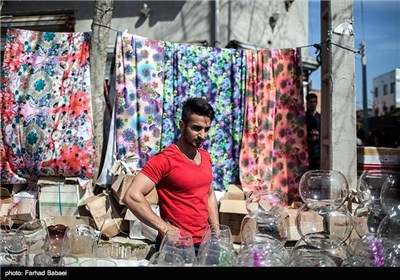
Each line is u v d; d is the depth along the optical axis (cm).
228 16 742
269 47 827
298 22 916
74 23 784
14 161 474
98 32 462
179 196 239
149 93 479
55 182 468
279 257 177
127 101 475
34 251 196
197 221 241
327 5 446
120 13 782
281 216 227
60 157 463
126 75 475
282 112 490
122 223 446
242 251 180
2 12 806
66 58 475
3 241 189
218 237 189
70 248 185
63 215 457
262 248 178
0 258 187
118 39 474
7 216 314
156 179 233
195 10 753
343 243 204
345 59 433
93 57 462
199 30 752
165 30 768
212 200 270
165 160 234
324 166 457
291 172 488
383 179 246
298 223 226
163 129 482
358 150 457
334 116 432
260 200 231
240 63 490
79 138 465
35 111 470
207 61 491
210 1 746
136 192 227
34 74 475
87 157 463
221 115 490
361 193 255
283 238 221
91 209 434
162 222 221
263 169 485
